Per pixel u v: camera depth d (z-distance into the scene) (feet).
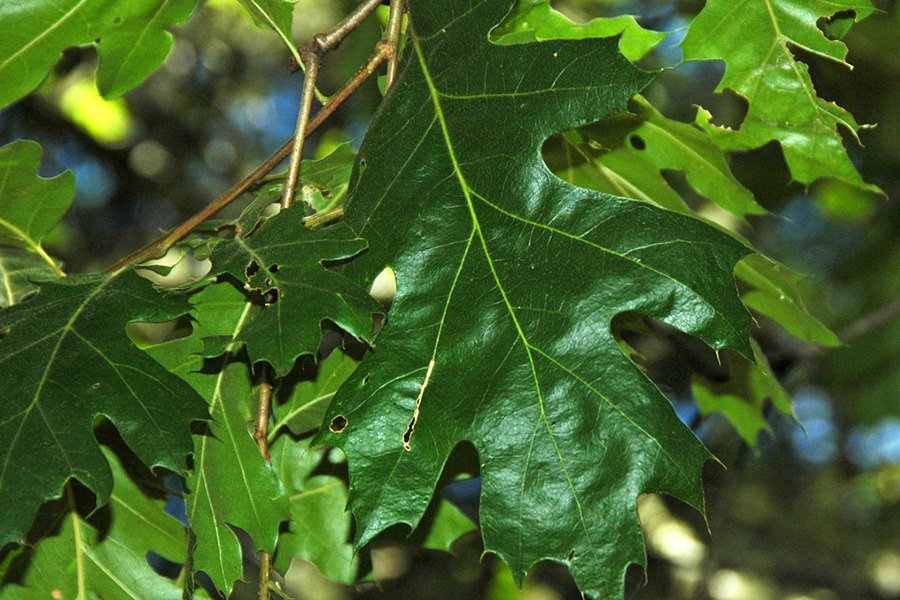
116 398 2.20
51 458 2.17
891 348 4.42
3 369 2.21
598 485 2.17
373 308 2.21
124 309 2.26
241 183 2.42
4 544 2.14
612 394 2.19
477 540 3.33
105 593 2.41
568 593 4.51
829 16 2.39
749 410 2.74
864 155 4.12
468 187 2.28
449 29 2.34
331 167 2.48
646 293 2.21
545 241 2.24
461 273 2.25
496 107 2.29
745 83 2.42
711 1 2.39
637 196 2.60
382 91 2.48
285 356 2.17
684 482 2.16
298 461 2.47
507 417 2.20
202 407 2.21
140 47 2.58
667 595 3.69
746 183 3.90
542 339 2.21
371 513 2.17
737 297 2.20
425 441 2.19
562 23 2.46
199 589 2.43
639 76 2.25
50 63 2.57
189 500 2.29
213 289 2.35
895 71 3.47
